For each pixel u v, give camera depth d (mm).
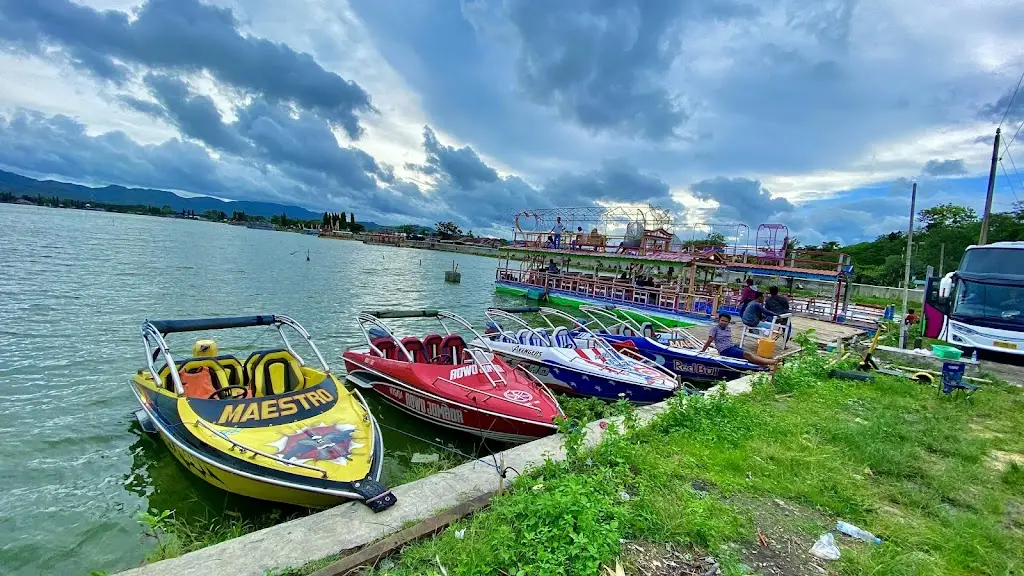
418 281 39938
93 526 5957
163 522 6035
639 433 6727
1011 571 4039
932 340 17422
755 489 5312
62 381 10523
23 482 6836
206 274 30234
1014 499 5480
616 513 4332
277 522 5984
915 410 8672
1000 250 15117
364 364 10430
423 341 10383
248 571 3840
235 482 5898
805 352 12898
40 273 24219
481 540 4031
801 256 27484
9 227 53812
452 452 8570
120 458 7605
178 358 12711
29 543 5613
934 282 18016
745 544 4285
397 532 4355
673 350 12711
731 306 24781
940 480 5660
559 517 4129
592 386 10695
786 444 6609
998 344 13891
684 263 25672
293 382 8227
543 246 35625
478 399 8586
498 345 12109
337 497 5371
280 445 6082
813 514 4906
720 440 6594
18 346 12602
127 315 17109
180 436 6500
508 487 5156
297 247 75188
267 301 22766
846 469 5914
